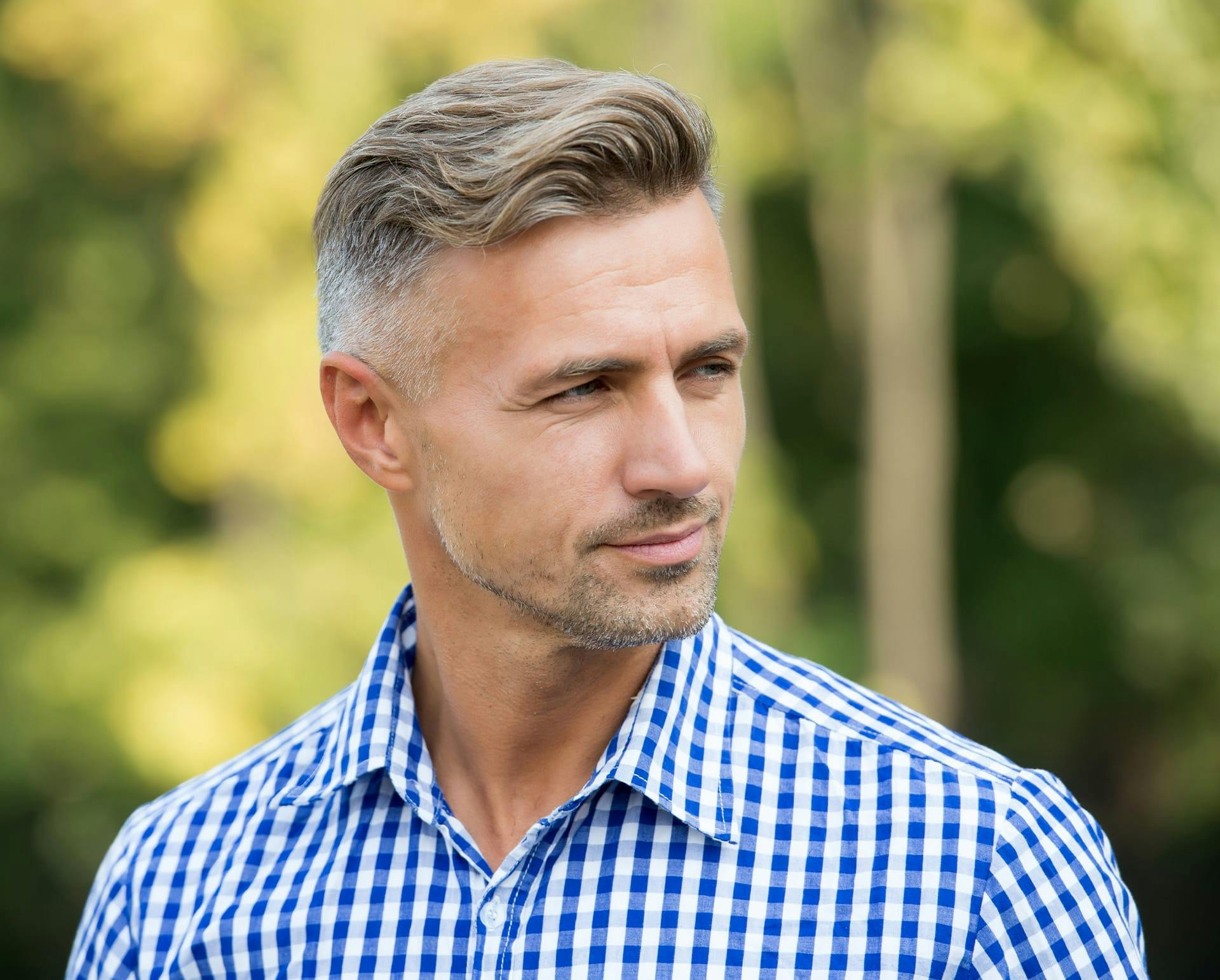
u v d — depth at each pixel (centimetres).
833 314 1273
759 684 209
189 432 985
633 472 174
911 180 1160
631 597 178
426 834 204
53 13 970
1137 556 1238
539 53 1009
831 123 1157
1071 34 1094
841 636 1171
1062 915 184
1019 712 1337
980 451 1330
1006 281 1220
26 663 973
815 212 1237
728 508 185
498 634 192
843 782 195
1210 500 1238
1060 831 188
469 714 200
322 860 208
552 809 200
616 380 175
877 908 185
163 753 941
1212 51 1095
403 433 191
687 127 175
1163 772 1298
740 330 181
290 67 973
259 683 964
